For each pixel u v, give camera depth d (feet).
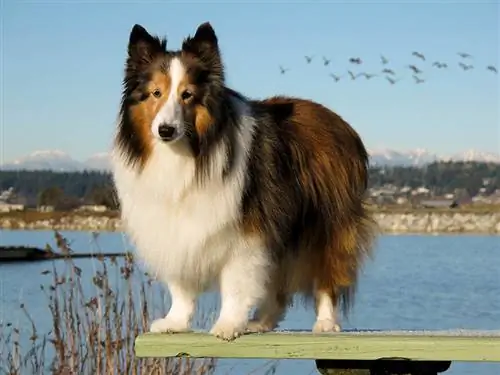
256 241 20.31
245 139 20.44
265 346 18.75
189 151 19.61
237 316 19.80
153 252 20.48
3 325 37.70
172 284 21.16
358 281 23.30
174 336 19.20
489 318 51.42
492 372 37.40
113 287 33.04
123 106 20.51
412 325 48.55
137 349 18.95
